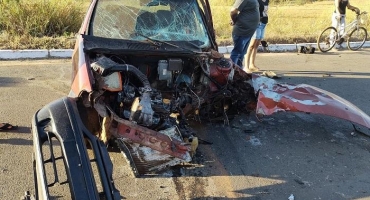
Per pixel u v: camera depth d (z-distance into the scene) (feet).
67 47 26.91
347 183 13.43
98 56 13.20
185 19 16.28
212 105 16.20
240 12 22.35
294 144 15.98
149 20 15.76
